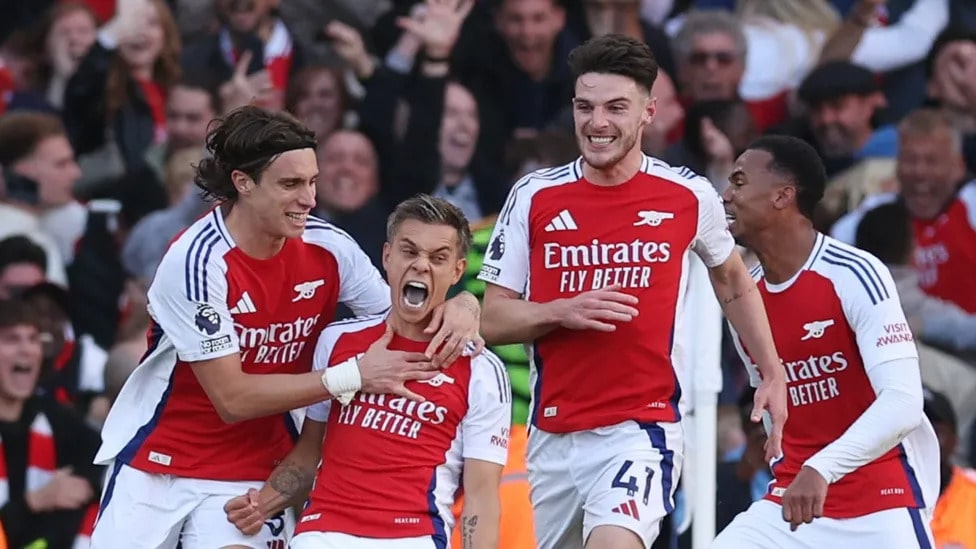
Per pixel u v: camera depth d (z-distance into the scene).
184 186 34.62
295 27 36.59
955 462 31.39
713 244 21.02
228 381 19.70
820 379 21.91
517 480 25.30
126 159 35.72
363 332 20.09
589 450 20.81
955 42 37.41
